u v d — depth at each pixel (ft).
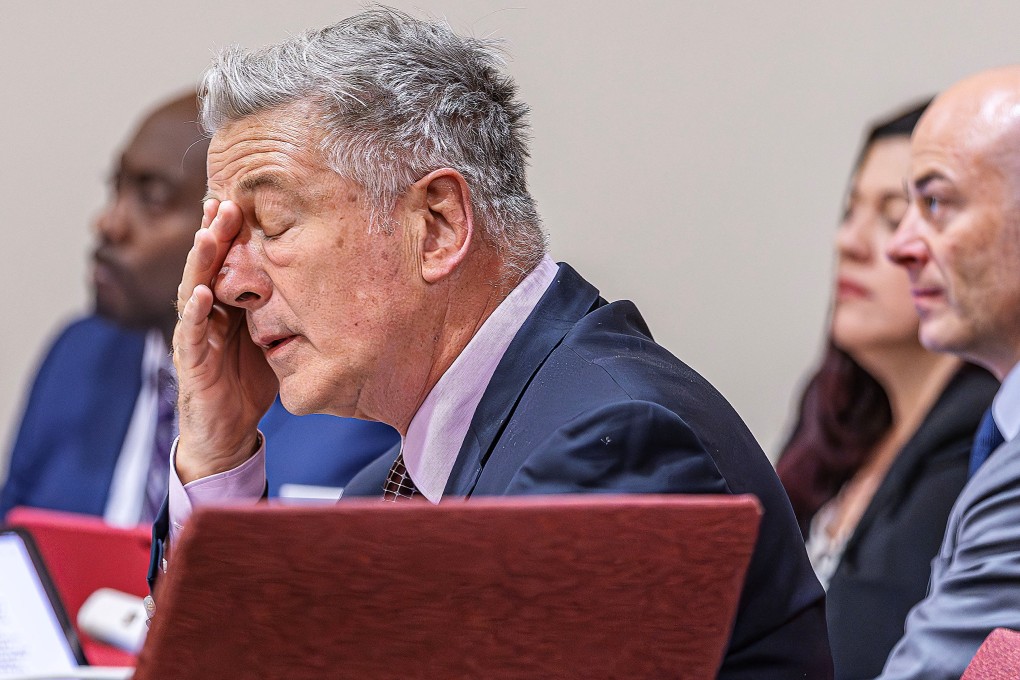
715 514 8.64
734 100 33.50
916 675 19.12
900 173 28.30
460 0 35.55
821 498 28.73
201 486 17.01
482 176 14.98
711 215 33.96
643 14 34.37
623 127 34.81
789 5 32.65
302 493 23.35
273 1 40.73
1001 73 23.90
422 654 8.86
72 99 43.14
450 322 14.99
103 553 20.59
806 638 14.38
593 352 14.57
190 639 8.27
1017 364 23.61
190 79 41.93
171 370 35.06
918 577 25.08
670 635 9.29
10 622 16.44
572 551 8.54
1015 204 22.91
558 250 35.68
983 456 24.16
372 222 14.30
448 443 15.30
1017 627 18.53
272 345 15.30
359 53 14.46
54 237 43.32
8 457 38.24
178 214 37.63
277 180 14.29
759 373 33.63
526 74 35.55
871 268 28.30
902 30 31.37
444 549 8.26
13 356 43.65
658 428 12.70
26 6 43.50
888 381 28.14
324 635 8.54
